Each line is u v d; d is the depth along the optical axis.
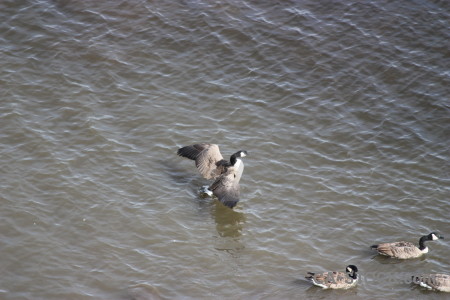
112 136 27.59
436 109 30.30
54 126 27.64
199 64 31.95
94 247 22.72
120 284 21.38
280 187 26.23
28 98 28.86
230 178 23.86
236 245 23.48
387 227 24.69
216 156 24.78
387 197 26.03
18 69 30.31
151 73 31.17
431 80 31.66
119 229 23.61
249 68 31.98
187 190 25.75
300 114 29.84
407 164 27.64
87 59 31.39
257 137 28.48
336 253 23.47
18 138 26.73
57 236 22.97
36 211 23.78
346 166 27.44
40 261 21.91
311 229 24.42
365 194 26.12
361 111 30.17
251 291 21.59
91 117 28.31
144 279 21.64
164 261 22.48
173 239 23.47
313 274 21.83
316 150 28.14
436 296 21.88
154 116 28.89
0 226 22.97
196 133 28.30
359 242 24.00
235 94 30.59
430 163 27.70
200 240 23.58
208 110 29.64
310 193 26.05
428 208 25.58
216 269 22.38
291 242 23.78
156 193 25.39
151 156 27.00
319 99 30.66
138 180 25.81
